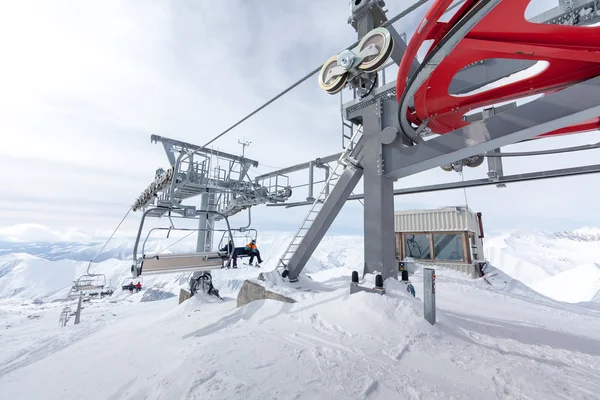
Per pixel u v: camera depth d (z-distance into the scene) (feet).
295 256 26.27
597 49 12.42
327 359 11.39
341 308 16.94
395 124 21.74
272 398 8.59
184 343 15.81
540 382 9.75
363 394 8.87
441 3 9.52
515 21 11.00
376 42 19.72
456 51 13.74
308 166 43.60
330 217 24.91
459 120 22.82
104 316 56.95
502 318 20.29
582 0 13.71
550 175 27.12
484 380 9.84
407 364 11.01
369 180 22.94
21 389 13.14
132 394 9.99
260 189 45.75
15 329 53.93
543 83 16.66
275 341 13.61
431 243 52.65
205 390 9.07
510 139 15.29
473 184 32.50
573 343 14.69
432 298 14.89
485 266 52.26
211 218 25.57
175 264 20.17
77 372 13.94
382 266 21.17
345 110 25.98
